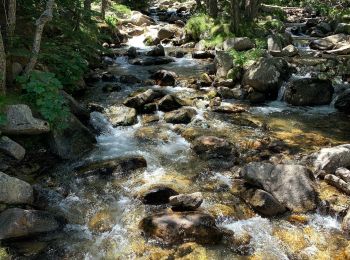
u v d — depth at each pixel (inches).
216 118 409.1
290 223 239.8
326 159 295.9
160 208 252.1
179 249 214.4
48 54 403.2
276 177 267.7
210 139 338.0
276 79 478.3
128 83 519.5
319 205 253.4
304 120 412.8
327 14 1114.7
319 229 234.1
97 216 245.6
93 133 357.7
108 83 517.0
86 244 220.5
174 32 896.9
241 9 909.2
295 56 639.8
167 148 338.3
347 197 261.9
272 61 501.4
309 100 458.3
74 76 441.4
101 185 278.5
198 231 220.1
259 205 248.5
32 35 452.8
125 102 421.1
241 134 368.5
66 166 298.8
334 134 374.6
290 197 256.7
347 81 503.5
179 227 221.9
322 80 473.1
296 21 1103.6
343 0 1237.7
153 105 417.1
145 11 1246.9
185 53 721.6
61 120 316.2
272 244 221.3
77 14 588.4
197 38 828.0
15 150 281.1
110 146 338.0
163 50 719.7
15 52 337.4
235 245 219.6
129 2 1262.3
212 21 845.2
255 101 468.1
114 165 295.1
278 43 696.4
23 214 223.3
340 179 273.3
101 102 436.1
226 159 318.7
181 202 243.1
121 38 855.7
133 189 273.6
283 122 405.4
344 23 884.6
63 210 249.4
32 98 319.9
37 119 300.5
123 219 242.7
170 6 1407.5
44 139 312.8
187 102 446.6
